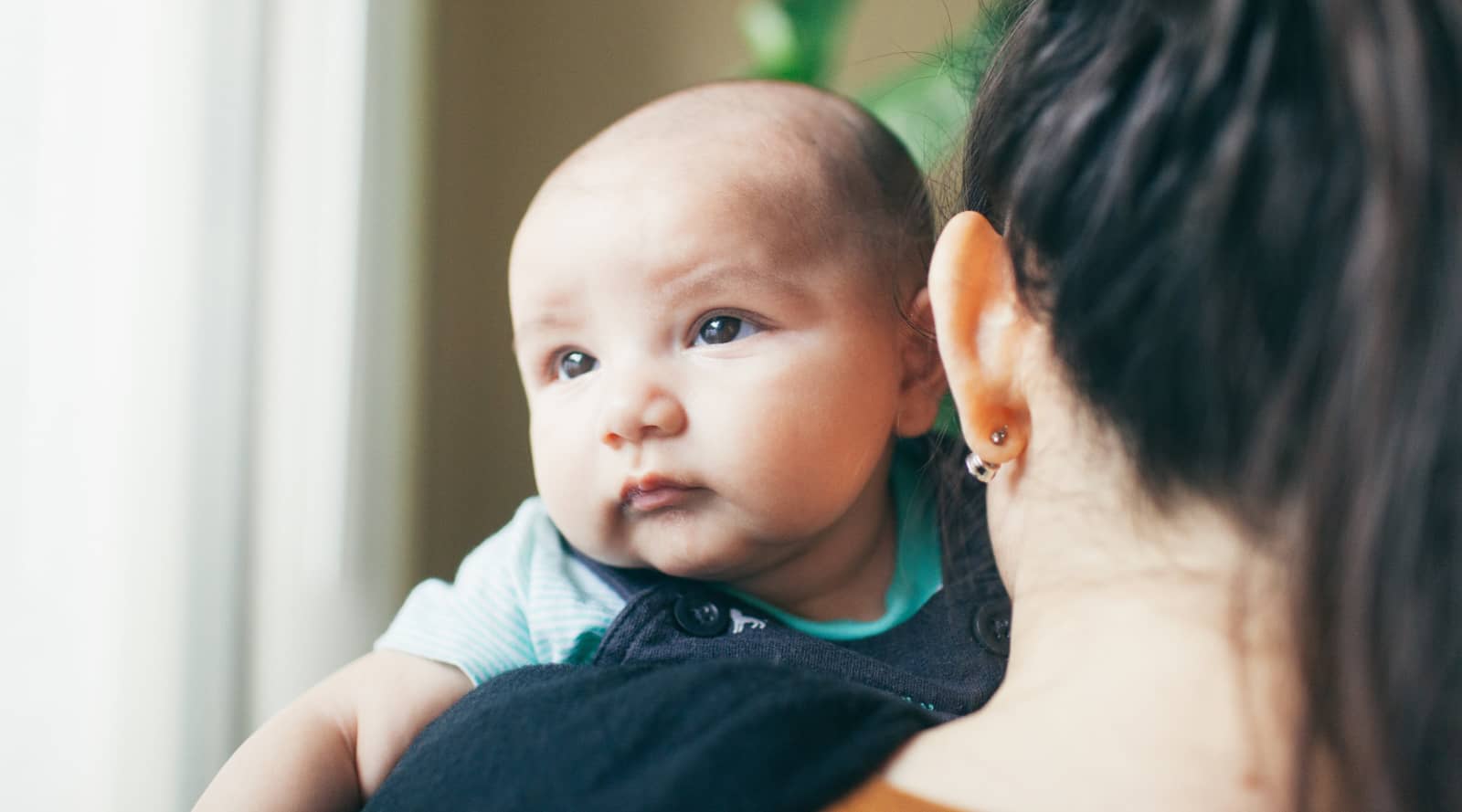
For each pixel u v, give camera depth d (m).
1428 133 0.36
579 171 0.90
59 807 1.22
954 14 2.10
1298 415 0.38
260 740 0.81
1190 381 0.40
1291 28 0.38
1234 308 0.38
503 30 2.12
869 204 0.90
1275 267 0.38
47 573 1.21
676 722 0.48
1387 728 0.37
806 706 0.47
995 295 0.51
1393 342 0.36
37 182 1.20
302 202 1.63
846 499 0.84
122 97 1.29
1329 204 0.37
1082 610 0.46
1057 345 0.45
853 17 2.10
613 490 0.82
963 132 0.73
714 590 0.87
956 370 0.51
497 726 0.52
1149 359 0.40
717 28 2.15
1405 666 0.37
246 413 1.50
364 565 1.80
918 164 1.01
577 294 0.85
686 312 0.83
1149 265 0.40
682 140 0.90
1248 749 0.41
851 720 0.47
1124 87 0.42
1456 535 0.37
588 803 0.45
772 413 0.81
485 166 2.11
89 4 1.25
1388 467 0.37
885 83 1.70
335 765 0.82
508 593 0.88
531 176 2.13
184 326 1.38
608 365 0.84
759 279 0.83
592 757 0.47
